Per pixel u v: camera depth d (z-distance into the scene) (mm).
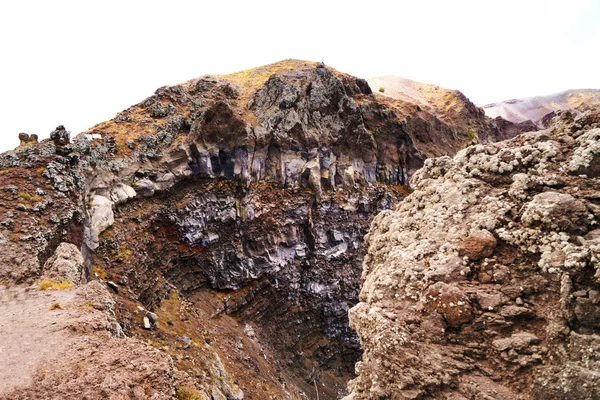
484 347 6910
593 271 6281
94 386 7273
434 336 7379
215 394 15734
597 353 5840
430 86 63969
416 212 9555
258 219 29219
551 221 6969
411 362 7188
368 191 35375
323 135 33844
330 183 33219
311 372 29547
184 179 26984
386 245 9898
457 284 7621
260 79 39219
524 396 6227
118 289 18375
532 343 6500
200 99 31844
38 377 7520
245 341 25156
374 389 7391
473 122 52438
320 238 32094
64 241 16094
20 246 13875
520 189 7840
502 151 8617
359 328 8695
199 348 18922
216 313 25875
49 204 16094
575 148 7758
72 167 19031
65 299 11602
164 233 25500
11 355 8352
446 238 8414
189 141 27422
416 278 8188
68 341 9000
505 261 7492
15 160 18031
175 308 22391
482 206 8266
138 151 25375
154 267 23672
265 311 29344
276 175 31141
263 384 21641
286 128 31703
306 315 31641
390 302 8375
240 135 29094
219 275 27922
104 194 21766
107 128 26734
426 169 9992
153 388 7684
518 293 7031
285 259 30438
